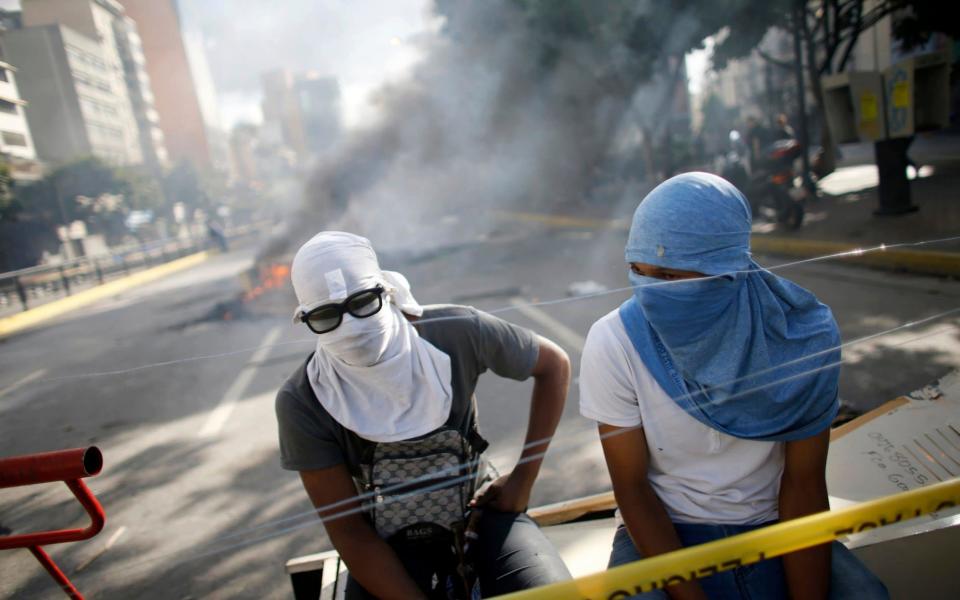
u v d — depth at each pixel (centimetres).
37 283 1316
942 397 207
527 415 384
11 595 258
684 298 124
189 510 320
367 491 152
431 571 150
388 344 142
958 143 1495
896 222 712
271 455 378
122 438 444
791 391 125
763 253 740
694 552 93
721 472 136
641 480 140
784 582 131
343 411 144
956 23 913
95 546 291
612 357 136
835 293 518
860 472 184
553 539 185
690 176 129
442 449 148
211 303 1076
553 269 883
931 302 454
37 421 511
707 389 128
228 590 252
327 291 136
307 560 190
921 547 148
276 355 624
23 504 342
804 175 993
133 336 880
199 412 479
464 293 812
